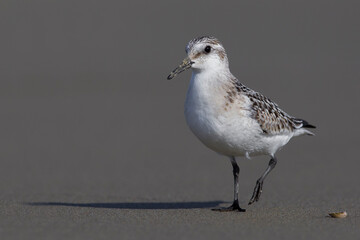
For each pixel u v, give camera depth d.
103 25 32.88
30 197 10.98
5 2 34.25
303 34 31.77
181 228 8.08
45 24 32.59
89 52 29.53
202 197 11.27
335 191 11.67
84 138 17.72
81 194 11.45
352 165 14.36
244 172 14.02
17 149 16.34
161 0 35.56
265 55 28.92
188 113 9.17
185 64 9.02
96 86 24.80
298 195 11.26
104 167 14.42
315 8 34.66
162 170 14.16
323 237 7.71
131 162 14.98
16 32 31.45
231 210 9.41
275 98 22.27
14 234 7.72
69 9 34.34
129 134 18.23
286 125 9.63
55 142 17.22
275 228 8.14
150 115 20.61
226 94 8.98
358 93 23.03
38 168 14.24
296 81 24.95
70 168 14.29
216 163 15.01
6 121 19.67
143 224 8.29
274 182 12.80
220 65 9.11
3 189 11.91
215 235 7.73
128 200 10.80
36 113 20.80
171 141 17.45
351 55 28.89
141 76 26.11
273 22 33.06
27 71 26.59
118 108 21.56
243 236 7.71
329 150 15.97
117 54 29.20
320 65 27.41
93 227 8.09
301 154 15.67
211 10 34.28
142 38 31.23
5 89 24.14
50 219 8.59
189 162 15.08
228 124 8.93
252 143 9.21
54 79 25.62
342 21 33.16
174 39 30.97
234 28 32.03
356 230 8.05
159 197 11.21
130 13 34.16
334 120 19.31
